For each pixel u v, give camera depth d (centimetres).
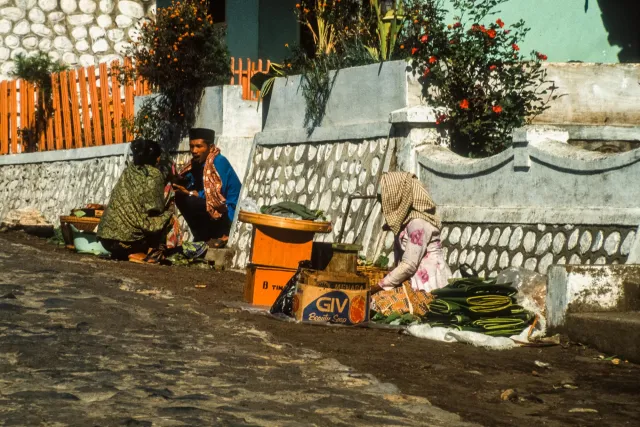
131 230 1376
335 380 640
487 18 1410
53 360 645
